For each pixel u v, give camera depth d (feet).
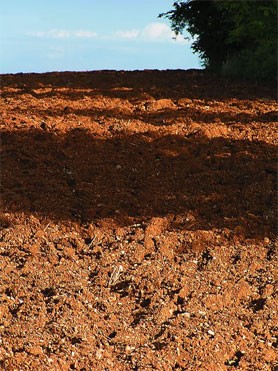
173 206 63.31
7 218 61.05
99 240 58.34
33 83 108.17
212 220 60.80
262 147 75.51
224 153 74.38
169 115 87.81
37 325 44.86
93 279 52.19
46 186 67.21
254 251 55.88
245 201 63.77
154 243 57.31
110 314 47.34
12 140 77.77
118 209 63.00
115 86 105.09
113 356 42.52
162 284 51.42
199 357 42.52
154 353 42.73
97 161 72.95
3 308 46.44
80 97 97.19
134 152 74.90
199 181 68.18
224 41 127.34
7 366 39.83
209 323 46.29
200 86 106.22
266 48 114.52
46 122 84.02
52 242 57.67
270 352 43.39
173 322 46.11
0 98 97.14
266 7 107.34
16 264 53.57
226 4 113.60
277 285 50.80
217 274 52.60
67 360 41.27
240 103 93.91
